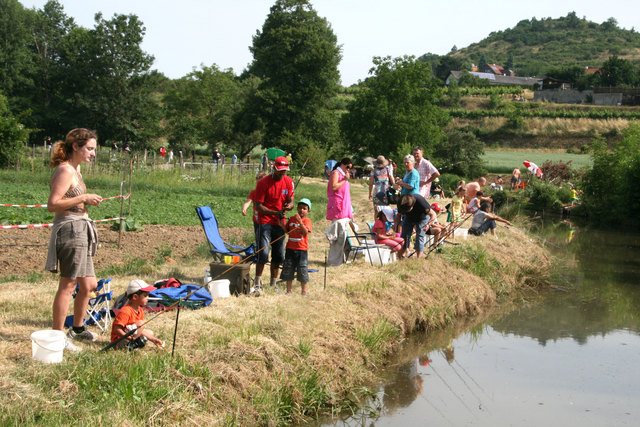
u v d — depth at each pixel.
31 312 7.41
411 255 12.44
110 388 5.55
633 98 119.88
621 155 32.22
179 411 5.61
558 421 7.00
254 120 58.44
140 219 17.42
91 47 64.12
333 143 58.12
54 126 67.19
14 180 28.00
